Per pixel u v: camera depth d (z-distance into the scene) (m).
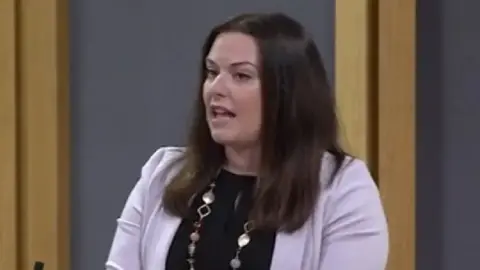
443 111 8.06
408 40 7.95
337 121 5.09
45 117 9.32
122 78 9.27
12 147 9.39
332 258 4.69
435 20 8.03
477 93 7.96
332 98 5.05
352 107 8.12
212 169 5.14
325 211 4.79
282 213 4.70
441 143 8.09
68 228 9.46
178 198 5.05
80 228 9.48
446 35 8.01
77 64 9.38
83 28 9.34
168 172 5.32
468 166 8.02
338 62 8.19
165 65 9.11
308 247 4.69
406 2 7.94
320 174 4.88
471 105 7.99
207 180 5.09
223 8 8.85
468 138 8.02
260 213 4.73
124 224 5.23
